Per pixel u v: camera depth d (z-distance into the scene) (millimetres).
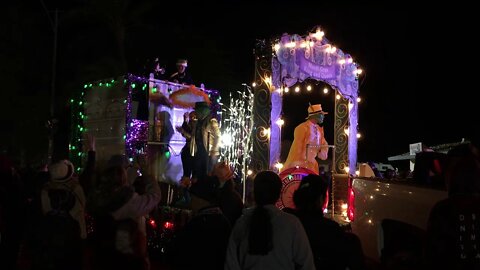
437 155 5945
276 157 9922
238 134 13219
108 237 5004
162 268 8844
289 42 10109
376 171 14312
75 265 5402
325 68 11031
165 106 11906
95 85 12492
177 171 11969
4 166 7270
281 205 9750
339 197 12062
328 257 4109
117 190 5203
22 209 7449
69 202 5477
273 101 9891
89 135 12539
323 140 11938
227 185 5199
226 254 4164
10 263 7254
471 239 3535
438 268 3609
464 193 3678
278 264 3861
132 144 11070
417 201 5504
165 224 9266
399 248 4797
